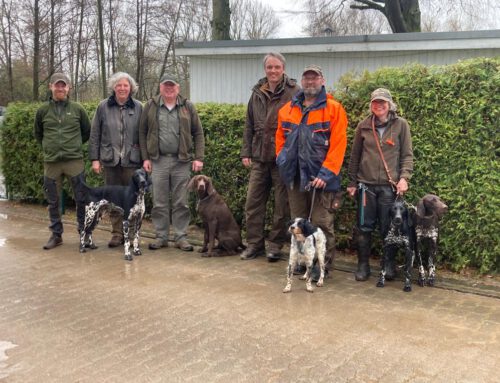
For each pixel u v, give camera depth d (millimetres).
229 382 3020
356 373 3133
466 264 5145
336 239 5902
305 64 10102
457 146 4980
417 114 5164
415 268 5387
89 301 4379
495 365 3234
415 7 17078
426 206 4699
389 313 4129
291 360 3303
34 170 8773
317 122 4809
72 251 6047
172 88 5836
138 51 23047
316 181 4801
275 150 5375
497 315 4090
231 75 10898
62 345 3525
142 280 4957
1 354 3391
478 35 8305
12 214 8391
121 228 6297
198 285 4820
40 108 6066
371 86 5410
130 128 6008
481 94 4840
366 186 4883
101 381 3033
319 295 4574
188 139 6062
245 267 5461
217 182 6867
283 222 5645
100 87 24406
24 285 4781
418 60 9078
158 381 3031
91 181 8148
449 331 3762
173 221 6262
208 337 3654
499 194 4840
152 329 3795
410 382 3029
